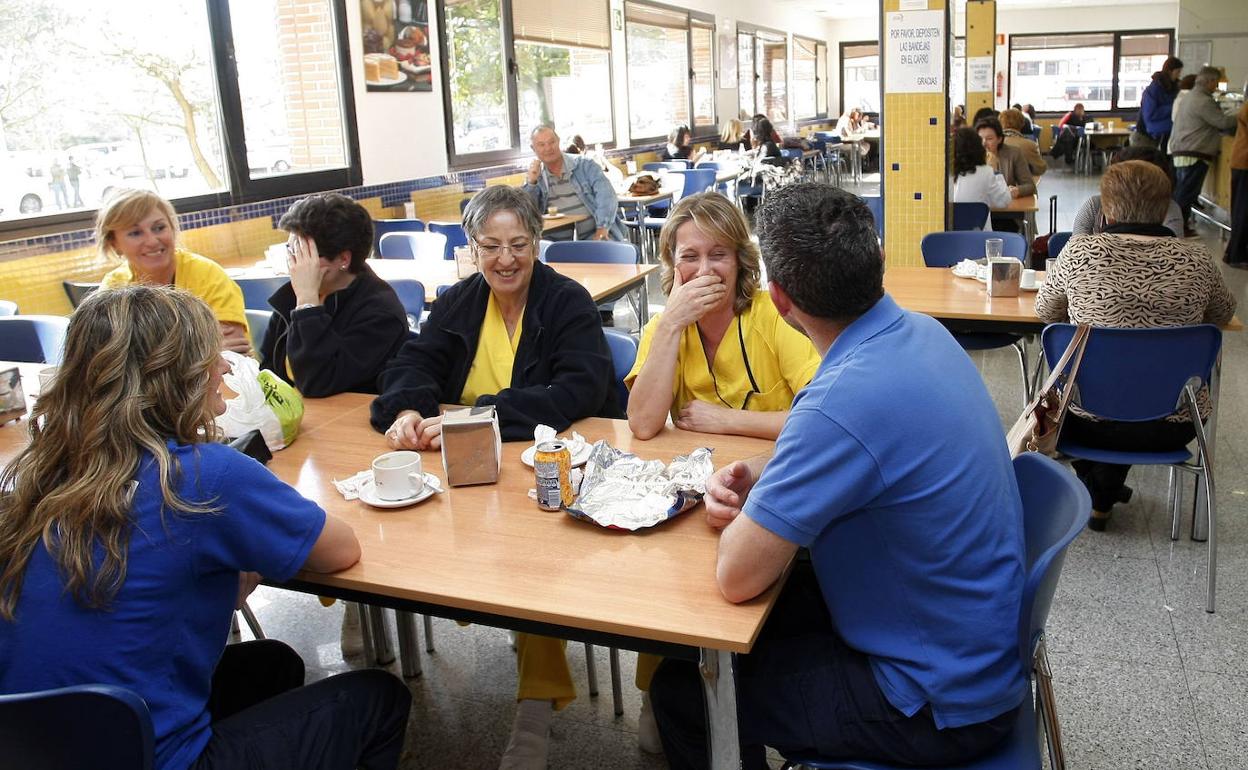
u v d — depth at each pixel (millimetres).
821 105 19000
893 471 1240
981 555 1282
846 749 1354
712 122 12953
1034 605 1236
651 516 1531
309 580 1434
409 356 2246
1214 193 8844
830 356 1331
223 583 1297
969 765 1330
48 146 4277
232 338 3002
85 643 1163
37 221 4176
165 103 4848
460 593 1337
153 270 2916
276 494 1311
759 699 1415
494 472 1752
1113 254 2516
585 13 9250
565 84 9039
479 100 7629
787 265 1317
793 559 1430
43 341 3049
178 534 1207
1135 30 17516
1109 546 2844
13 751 1101
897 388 1252
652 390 1923
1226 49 10195
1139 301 2477
